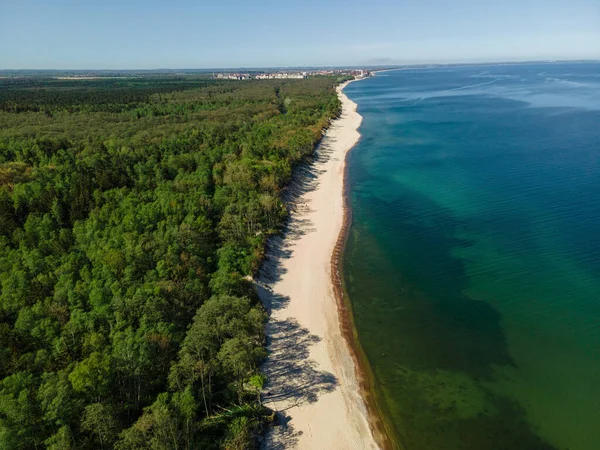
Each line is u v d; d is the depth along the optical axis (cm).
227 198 8012
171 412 3503
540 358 4897
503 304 5853
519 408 4284
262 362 4881
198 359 4162
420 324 5578
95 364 3675
